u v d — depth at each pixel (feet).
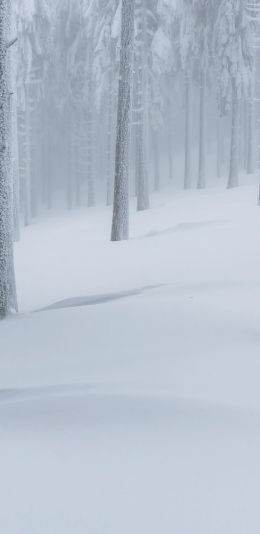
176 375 13.52
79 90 122.11
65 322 21.27
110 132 113.70
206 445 9.69
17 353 17.88
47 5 94.89
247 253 35.63
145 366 14.55
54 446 10.15
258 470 8.72
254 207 61.46
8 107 27.07
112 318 20.79
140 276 35.14
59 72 125.39
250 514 7.54
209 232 48.16
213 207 70.13
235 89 92.79
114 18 78.23
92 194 133.90
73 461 9.46
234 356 14.62
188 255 39.40
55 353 17.20
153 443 9.92
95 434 10.54
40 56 102.73
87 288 34.53
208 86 111.04
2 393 13.97
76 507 8.02
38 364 16.26
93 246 53.42
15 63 78.74
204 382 12.88
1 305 26.66
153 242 48.75
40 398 13.05
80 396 12.76
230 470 8.76
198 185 111.45
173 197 102.06
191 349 15.66
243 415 10.87
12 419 11.87
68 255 50.72
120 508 7.89
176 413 11.18
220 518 7.49
